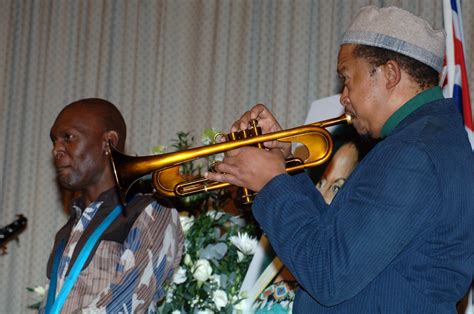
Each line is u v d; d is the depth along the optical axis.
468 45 4.32
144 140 4.92
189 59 4.88
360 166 2.13
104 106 3.33
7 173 5.13
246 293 3.30
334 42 4.58
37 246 5.04
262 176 2.14
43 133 5.09
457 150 2.07
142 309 2.88
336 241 1.98
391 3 4.50
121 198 2.69
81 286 2.91
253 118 2.58
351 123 2.31
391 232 1.94
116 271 2.93
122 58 5.01
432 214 1.98
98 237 2.99
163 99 4.88
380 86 2.19
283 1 4.71
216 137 2.61
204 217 3.41
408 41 2.17
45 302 3.12
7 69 5.18
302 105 4.61
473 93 4.28
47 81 5.11
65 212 5.02
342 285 1.96
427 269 2.03
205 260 3.26
